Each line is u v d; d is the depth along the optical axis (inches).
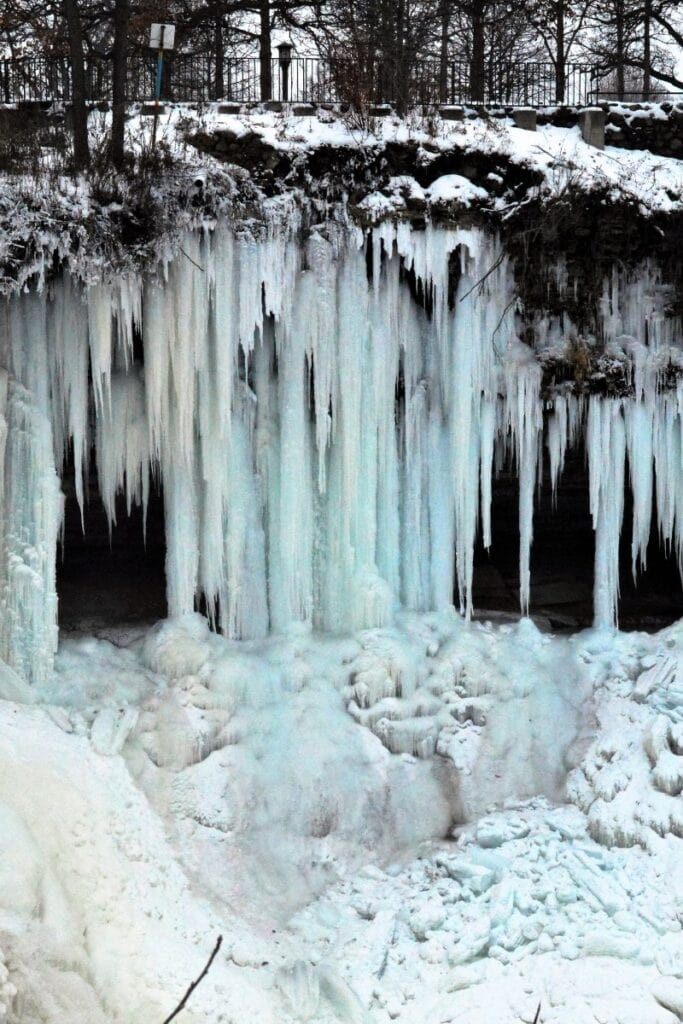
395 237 503.2
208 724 466.6
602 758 493.4
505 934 416.8
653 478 614.2
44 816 386.3
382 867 461.1
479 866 445.1
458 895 436.1
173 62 828.0
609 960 403.5
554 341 528.4
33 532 467.5
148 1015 341.4
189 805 450.0
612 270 527.2
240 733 471.5
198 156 491.8
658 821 454.6
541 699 515.5
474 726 505.4
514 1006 385.1
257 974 392.5
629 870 446.9
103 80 782.5
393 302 511.8
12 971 316.2
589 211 513.0
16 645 465.1
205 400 490.9
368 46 837.2
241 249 484.1
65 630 518.6
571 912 424.8
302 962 398.3
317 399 502.6
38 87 732.7
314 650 509.0
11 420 465.1
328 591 524.7
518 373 521.7
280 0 906.7
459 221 506.3
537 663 528.7
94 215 459.5
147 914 388.8
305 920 428.1
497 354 523.5
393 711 491.8
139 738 457.7
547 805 488.4
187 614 504.7
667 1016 373.4
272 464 514.0
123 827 414.0
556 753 503.8
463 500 529.7
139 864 409.4
